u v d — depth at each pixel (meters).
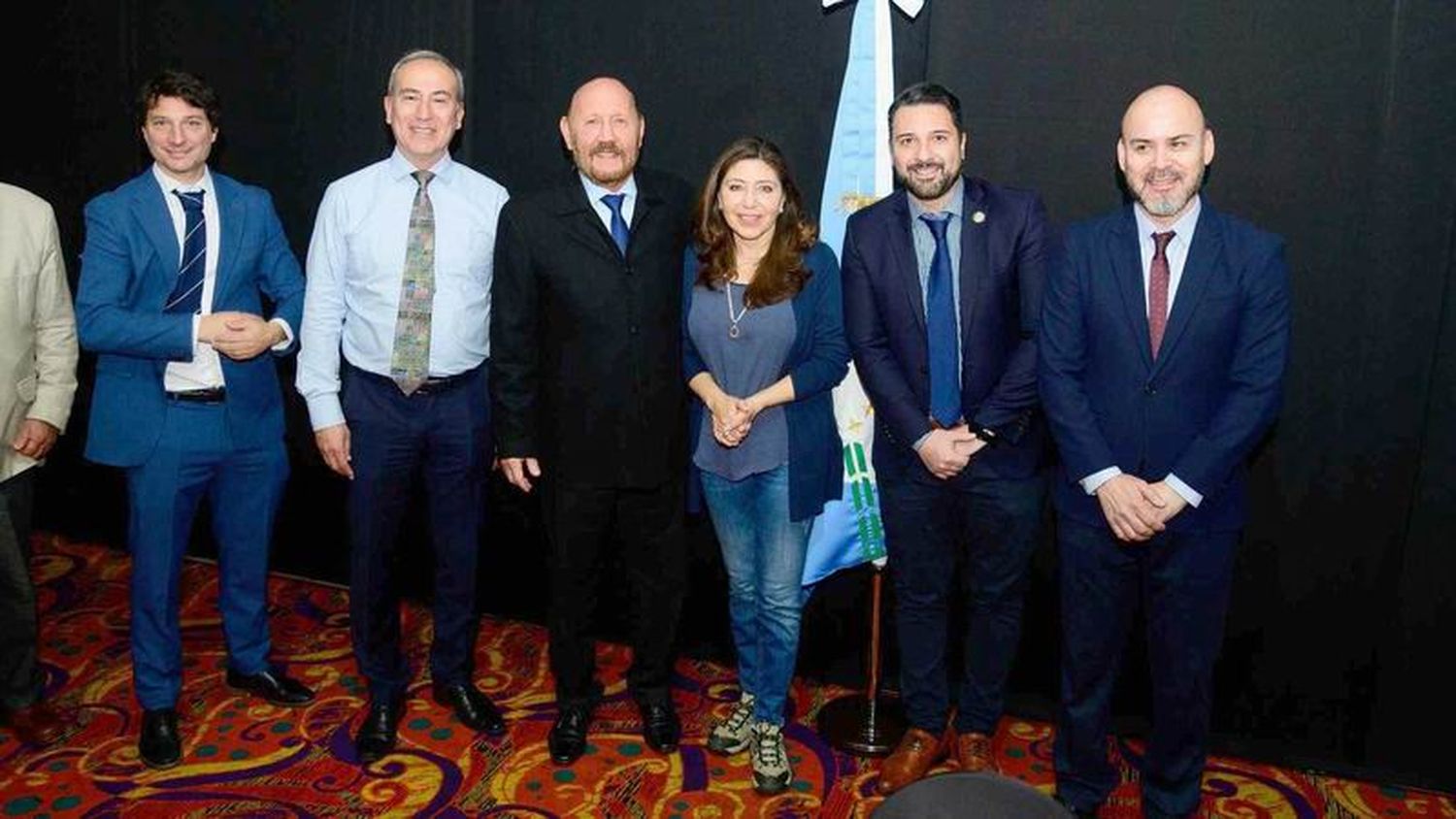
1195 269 2.39
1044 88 2.98
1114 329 2.44
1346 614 2.97
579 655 2.96
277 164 3.78
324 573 4.06
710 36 3.26
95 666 3.45
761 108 3.24
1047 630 3.26
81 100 3.99
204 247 2.88
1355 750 3.02
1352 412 2.89
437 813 2.74
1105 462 2.44
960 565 3.27
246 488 3.07
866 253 2.71
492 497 3.76
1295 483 2.96
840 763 3.02
